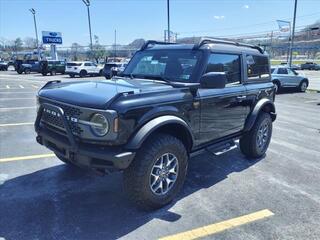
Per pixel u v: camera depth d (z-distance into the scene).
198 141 4.32
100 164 3.32
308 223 3.59
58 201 3.99
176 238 3.28
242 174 4.99
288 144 6.78
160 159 3.72
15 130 7.55
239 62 5.05
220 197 4.18
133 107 3.34
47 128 3.90
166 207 3.90
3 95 14.69
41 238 3.23
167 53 4.65
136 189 3.56
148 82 4.25
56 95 3.74
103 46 69.38
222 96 4.54
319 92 18.41
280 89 18.19
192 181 4.69
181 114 3.88
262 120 5.55
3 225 3.44
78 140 3.43
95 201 4.00
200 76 4.18
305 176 4.95
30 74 37.91
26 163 5.28
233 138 5.09
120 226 3.47
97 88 3.80
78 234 3.31
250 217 3.70
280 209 3.89
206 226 3.50
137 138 3.34
